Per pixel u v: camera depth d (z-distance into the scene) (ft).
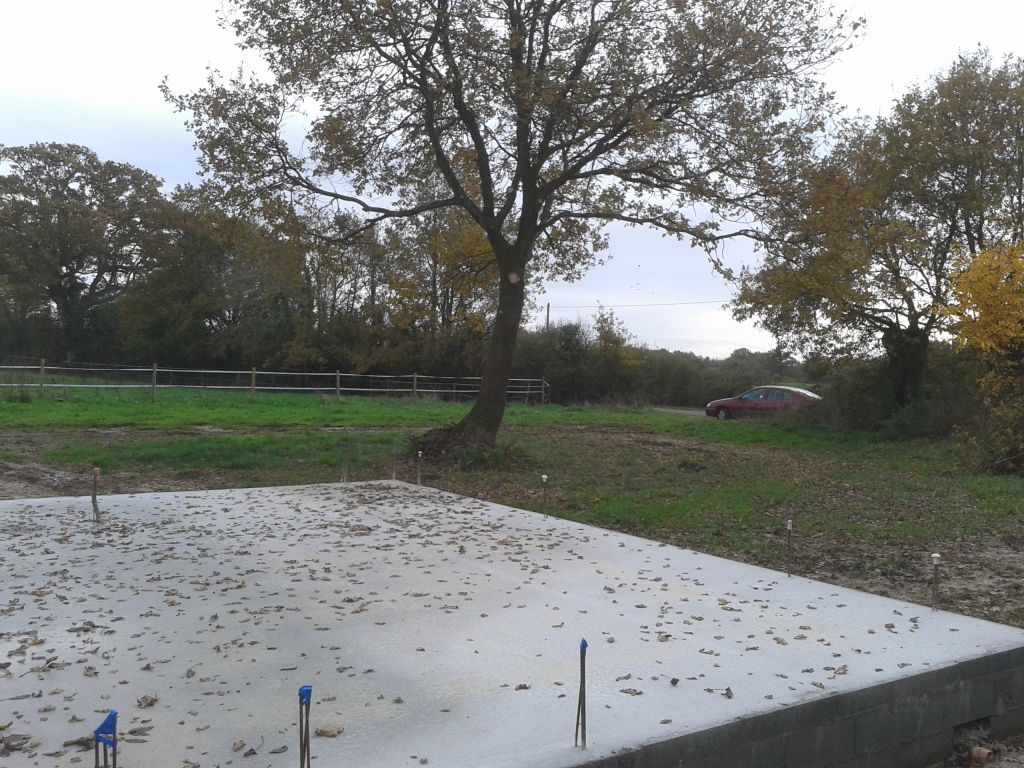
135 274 160.86
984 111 72.28
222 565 24.62
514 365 127.54
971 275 57.47
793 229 48.26
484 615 20.43
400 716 14.47
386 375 121.49
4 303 164.35
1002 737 18.21
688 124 48.14
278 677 16.20
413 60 46.52
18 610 20.04
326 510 33.96
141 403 76.89
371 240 55.88
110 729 11.78
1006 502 42.04
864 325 79.46
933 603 22.15
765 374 151.74
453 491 42.14
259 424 67.15
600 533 30.81
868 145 63.62
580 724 13.56
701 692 15.71
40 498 35.76
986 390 58.85
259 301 130.52
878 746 16.19
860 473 54.60
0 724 13.93
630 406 120.16
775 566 28.07
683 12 46.24
